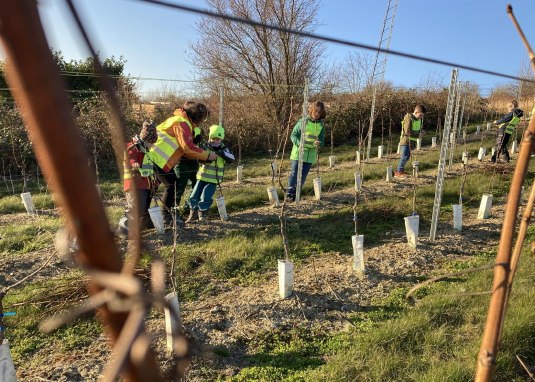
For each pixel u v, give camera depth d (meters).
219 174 6.51
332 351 3.46
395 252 5.40
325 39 0.78
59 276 4.65
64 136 0.32
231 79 19.08
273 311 3.99
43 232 6.03
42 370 3.21
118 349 0.32
